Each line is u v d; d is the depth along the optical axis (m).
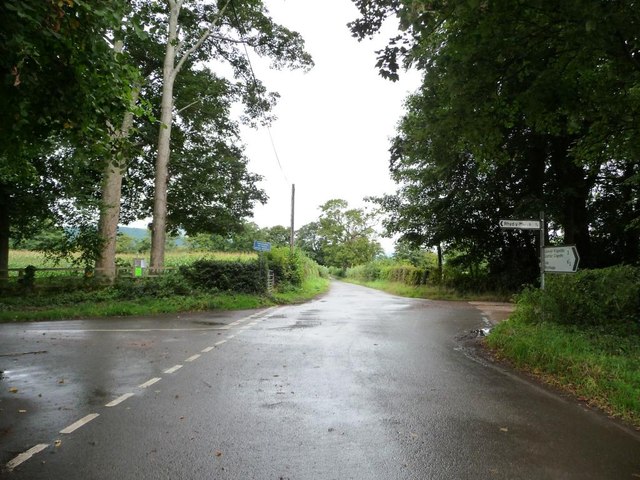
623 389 5.63
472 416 5.19
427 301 23.73
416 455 4.13
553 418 5.15
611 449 4.30
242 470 3.82
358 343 9.92
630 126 8.34
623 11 5.77
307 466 3.90
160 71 25.25
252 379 6.73
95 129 6.55
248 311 16.95
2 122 6.04
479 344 9.95
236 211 28.73
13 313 14.12
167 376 6.90
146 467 3.86
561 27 6.44
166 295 18.30
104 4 5.29
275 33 23.78
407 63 6.96
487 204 23.92
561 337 8.34
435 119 8.73
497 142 8.42
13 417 5.06
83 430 4.68
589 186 20.66
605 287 9.56
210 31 22.42
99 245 19.72
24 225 20.31
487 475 3.76
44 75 5.60
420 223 27.86
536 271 25.38
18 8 4.44
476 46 6.65
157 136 24.81
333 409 5.38
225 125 27.55
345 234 83.56
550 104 7.85
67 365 7.63
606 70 7.63
